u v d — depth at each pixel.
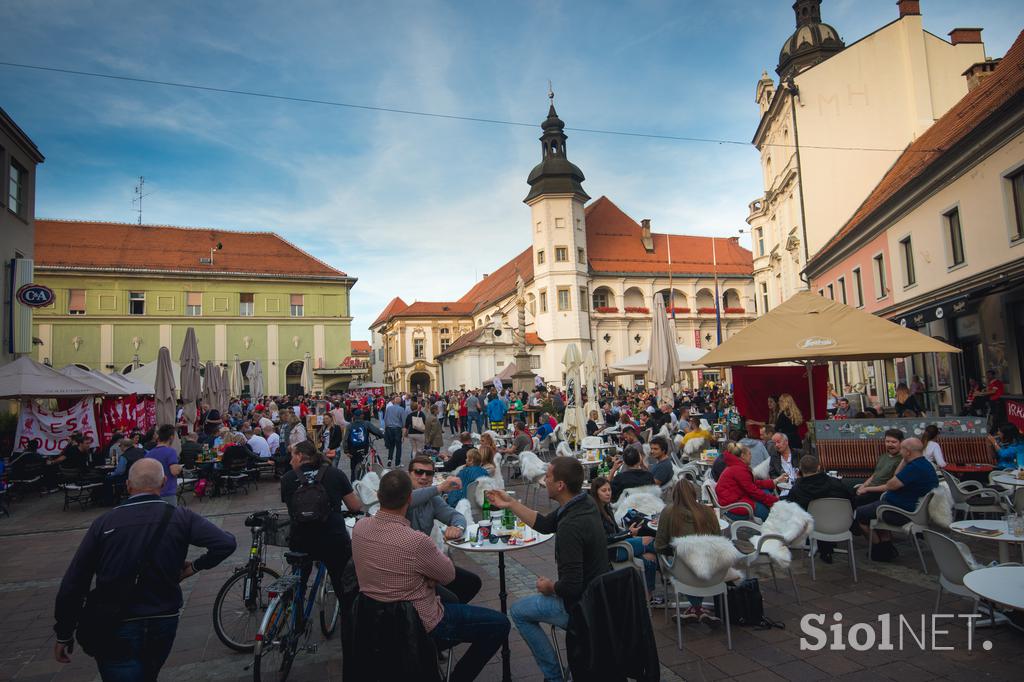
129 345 49.16
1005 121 13.85
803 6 35.56
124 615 3.54
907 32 26.88
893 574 7.02
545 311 57.56
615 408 22.92
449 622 4.05
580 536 4.11
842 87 28.31
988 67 22.91
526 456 11.56
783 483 9.01
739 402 15.48
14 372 16.64
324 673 5.18
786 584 6.86
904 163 24.14
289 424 17.53
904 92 26.84
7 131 20.66
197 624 6.28
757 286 44.47
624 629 3.69
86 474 14.23
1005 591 3.90
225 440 15.27
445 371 63.81
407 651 3.57
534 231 59.06
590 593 3.76
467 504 7.10
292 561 5.30
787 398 13.21
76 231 51.03
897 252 20.72
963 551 5.02
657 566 6.49
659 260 65.81
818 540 7.14
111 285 49.25
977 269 15.95
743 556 5.45
